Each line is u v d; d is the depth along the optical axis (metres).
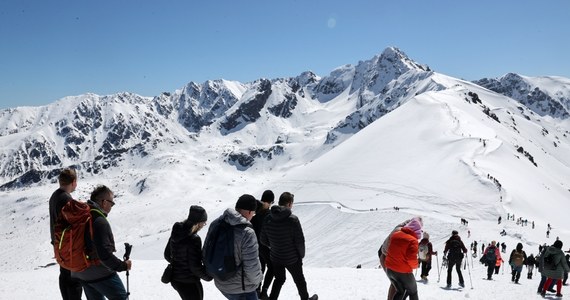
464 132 152.00
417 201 103.62
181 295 8.33
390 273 9.95
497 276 26.55
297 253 10.12
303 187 137.88
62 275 9.26
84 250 7.70
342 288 15.74
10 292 14.37
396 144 153.75
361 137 176.00
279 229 10.01
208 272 7.62
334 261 78.19
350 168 141.25
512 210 92.62
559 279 17.06
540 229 74.88
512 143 160.75
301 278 10.19
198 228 8.16
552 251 17.17
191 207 8.22
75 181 9.16
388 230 86.50
